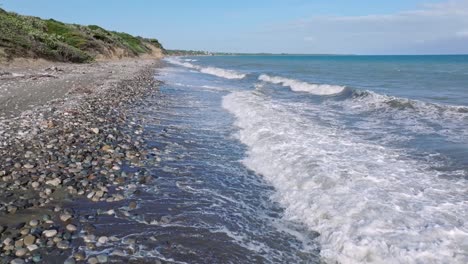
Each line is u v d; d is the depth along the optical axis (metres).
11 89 16.73
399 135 10.60
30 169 7.14
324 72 44.06
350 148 9.06
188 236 5.20
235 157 9.04
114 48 67.62
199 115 14.38
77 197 6.18
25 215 5.43
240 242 5.09
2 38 30.58
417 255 4.29
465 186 6.45
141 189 6.79
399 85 26.22
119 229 5.26
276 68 56.09
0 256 4.35
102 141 9.45
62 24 61.28
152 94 19.41
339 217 5.36
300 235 5.27
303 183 6.85
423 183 6.59
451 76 35.06
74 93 16.73
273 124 11.86
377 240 4.63
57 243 4.73
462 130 11.13
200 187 7.05
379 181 6.65
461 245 4.45
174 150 9.41
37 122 10.70
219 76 40.28
